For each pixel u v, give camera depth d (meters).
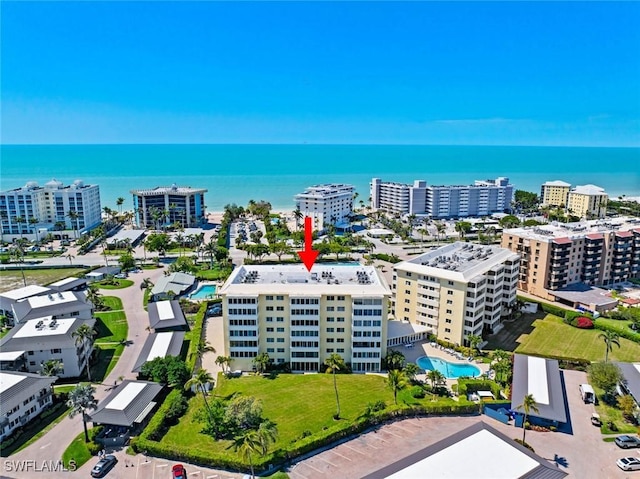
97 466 81.94
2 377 100.88
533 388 103.88
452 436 79.88
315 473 82.06
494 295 146.88
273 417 99.44
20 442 91.00
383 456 86.81
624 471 83.19
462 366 126.81
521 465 72.19
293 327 121.88
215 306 169.25
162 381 110.50
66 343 116.38
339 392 110.69
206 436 92.44
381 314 120.12
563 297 172.88
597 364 110.88
